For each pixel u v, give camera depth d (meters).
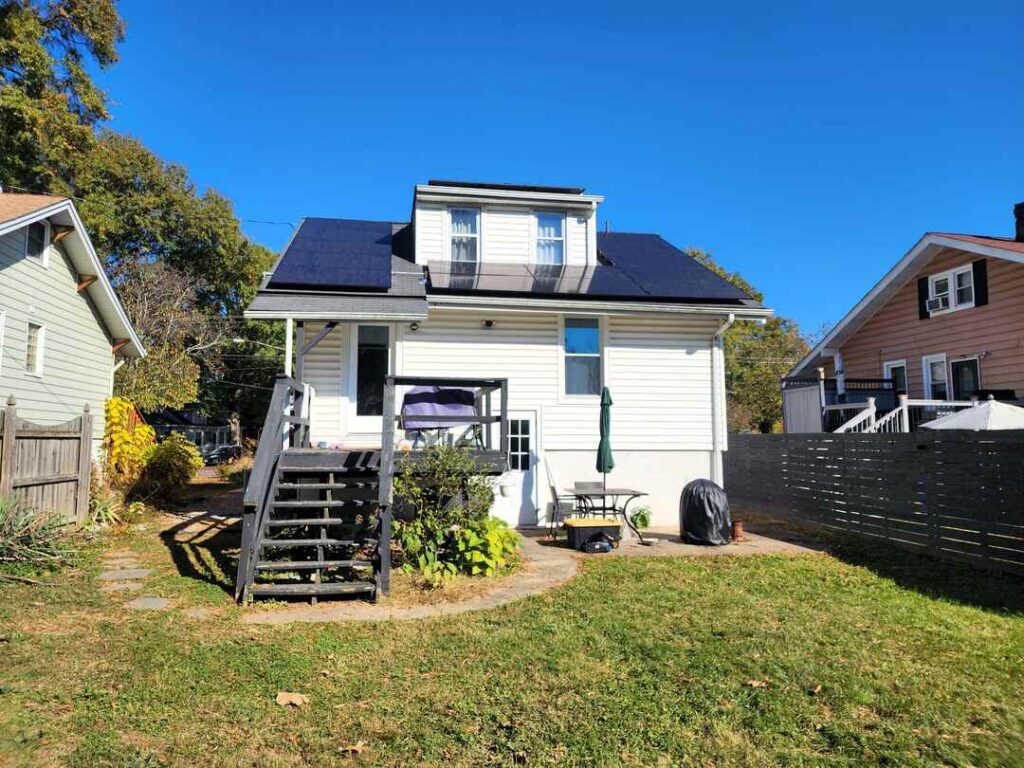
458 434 11.20
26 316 11.68
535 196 13.13
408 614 6.04
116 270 26.86
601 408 10.72
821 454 11.86
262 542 6.91
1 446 8.69
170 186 29.55
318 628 5.57
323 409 10.92
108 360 15.19
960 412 11.22
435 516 8.12
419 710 3.94
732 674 4.51
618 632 5.40
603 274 12.99
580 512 10.90
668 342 12.34
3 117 18.41
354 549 8.01
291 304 9.97
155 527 11.38
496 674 4.51
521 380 11.79
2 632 5.22
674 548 9.61
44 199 12.59
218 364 32.28
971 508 8.41
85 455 10.77
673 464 12.20
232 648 5.00
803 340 39.44
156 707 3.94
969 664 4.79
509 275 12.36
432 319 11.52
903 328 18.42
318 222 15.16
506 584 7.20
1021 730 3.75
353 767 3.30
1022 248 14.55
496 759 3.37
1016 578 7.61
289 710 3.94
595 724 3.75
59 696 4.04
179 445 15.85
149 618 5.77
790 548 9.62
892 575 7.78
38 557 7.55
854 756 3.44
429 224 13.09
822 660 4.81
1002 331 15.38
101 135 27.66
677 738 3.59
